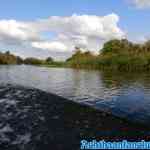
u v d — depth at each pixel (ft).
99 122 54.13
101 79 176.86
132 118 60.59
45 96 76.33
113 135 47.52
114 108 72.90
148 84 140.97
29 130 48.14
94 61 370.94
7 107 62.08
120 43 453.58
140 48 387.96
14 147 41.47
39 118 54.85
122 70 295.28
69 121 53.67
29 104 65.72
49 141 43.75
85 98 91.30
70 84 143.33
